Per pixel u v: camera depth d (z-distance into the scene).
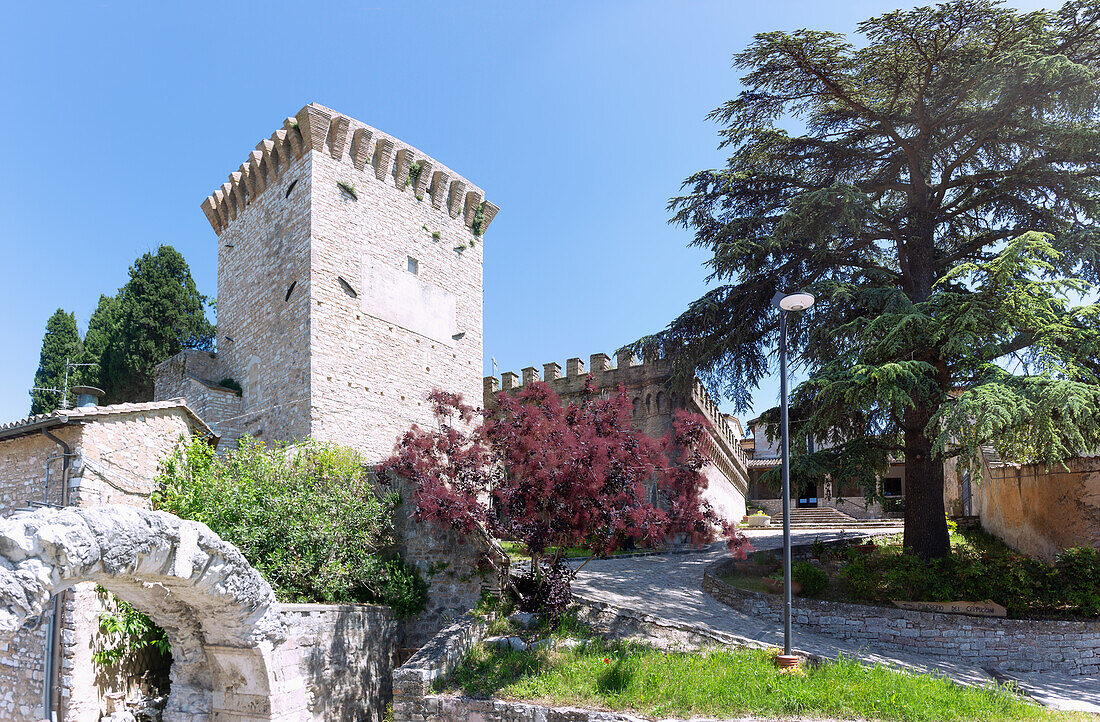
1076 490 19.77
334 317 22.33
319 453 16.12
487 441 14.33
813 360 20.77
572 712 11.19
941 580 17.39
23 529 8.46
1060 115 19.17
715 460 32.34
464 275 28.14
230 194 26.94
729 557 21.98
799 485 21.88
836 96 21.61
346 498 14.88
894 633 15.98
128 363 33.34
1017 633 15.41
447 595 15.07
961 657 15.49
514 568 15.66
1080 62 19.08
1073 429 14.64
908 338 17.28
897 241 22.16
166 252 35.56
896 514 40.19
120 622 12.81
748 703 11.01
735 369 23.61
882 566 19.06
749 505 45.34
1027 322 16.44
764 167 23.33
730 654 12.94
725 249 20.61
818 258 21.33
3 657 13.11
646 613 14.67
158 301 34.56
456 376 26.98
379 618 14.32
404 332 24.83
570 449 13.19
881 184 21.89
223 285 27.50
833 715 10.74
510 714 11.54
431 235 26.73
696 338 23.48
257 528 13.65
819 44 19.94
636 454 14.07
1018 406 14.40
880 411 18.89
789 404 20.95
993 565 17.86
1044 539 21.36
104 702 12.68
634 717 10.89
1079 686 14.05
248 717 11.50
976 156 22.08
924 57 19.64
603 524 13.49
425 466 13.94
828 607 16.61
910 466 19.64
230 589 10.77
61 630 12.32
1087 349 15.93
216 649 11.55
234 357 25.83
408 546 15.62
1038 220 20.22
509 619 14.30
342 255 23.00
